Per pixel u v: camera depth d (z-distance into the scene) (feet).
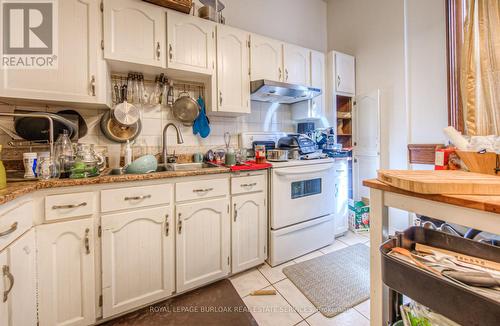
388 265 2.31
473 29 5.48
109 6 4.75
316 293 5.02
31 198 3.52
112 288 4.17
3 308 2.82
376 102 8.09
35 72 4.20
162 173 4.62
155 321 4.32
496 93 5.22
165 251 4.66
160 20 5.28
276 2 8.81
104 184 4.07
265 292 5.03
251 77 6.72
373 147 8.23
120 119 5.32
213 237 5.27
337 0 9.80
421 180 2.33
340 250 7.02
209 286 5.35
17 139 4.76
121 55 4.86
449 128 4.25
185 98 6.54
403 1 7.47
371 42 8.49
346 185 8.07
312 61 8.04
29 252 3.40
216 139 7.36
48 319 3.68
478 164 3.42
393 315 2.76
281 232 6.19
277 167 6.08
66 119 4.70
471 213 2.06
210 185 5.18
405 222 7.61
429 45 6.87
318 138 8.25
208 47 5.96
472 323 1.73
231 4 7.75
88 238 3.95
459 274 1.96
